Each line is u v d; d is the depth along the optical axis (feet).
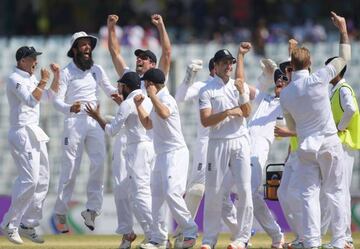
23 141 140.56
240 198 130.31
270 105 143.84
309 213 125.18
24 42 243.81
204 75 226.38
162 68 147.74
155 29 265.54
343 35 128.67
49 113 209.15
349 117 133.90
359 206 193.36
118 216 139.33
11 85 139.33
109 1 280.72
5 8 279.49
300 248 134.00
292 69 127.44
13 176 217.56
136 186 135.44
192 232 131.95
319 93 123.95
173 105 132.05
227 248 132.87
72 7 284.61
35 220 146.20
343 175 127.44
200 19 272.92
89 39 146.82
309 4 272.92
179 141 132.77
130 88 135.13
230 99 129.70
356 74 224.94
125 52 227.81
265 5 272.72
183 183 132.46
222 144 129.70
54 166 207.51
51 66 141.49
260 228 183.32
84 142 146.61
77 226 190.49
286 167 133.69
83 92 146.00
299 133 125.49
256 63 225.56
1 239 168.66
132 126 135.23
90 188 146.92
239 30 263.90
